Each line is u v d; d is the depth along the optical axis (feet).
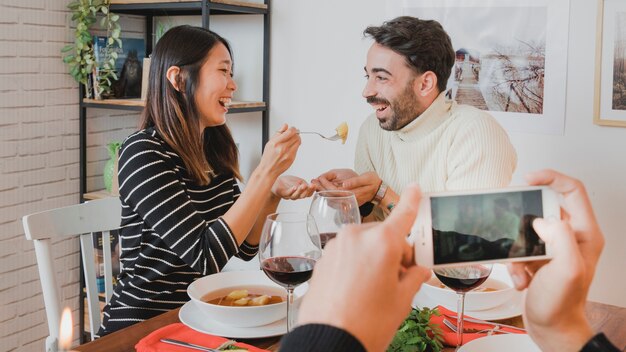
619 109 7.59
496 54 8.27
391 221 1.66
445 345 4.03
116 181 10.13
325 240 4.39
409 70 6.35
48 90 9.82
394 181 6.94
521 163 8.29
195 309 4.63
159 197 5.83
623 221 7.73
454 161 6.35
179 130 6.18
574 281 1.91
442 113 6.53
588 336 2.02
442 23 8.55
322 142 9.59
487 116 6.46
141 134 6.13
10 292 9.51
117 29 9.93
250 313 4.21
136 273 6.02
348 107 9.33
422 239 2.13
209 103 6.34
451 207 2.13
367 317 1.52
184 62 6.19
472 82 8.46
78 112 10.33
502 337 3.76
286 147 5.77
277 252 3.86
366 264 1.56
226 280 4.97
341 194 4.66
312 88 9.58
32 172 9.69
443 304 4.63
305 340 1.47
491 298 4.48
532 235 2.17
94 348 4.09
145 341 4.06
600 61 7.62
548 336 2.06
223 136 6.79
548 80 7.98
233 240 5.65
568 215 2.18
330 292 1.55
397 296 1.60
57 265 10.12
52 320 5.85
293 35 9.64
